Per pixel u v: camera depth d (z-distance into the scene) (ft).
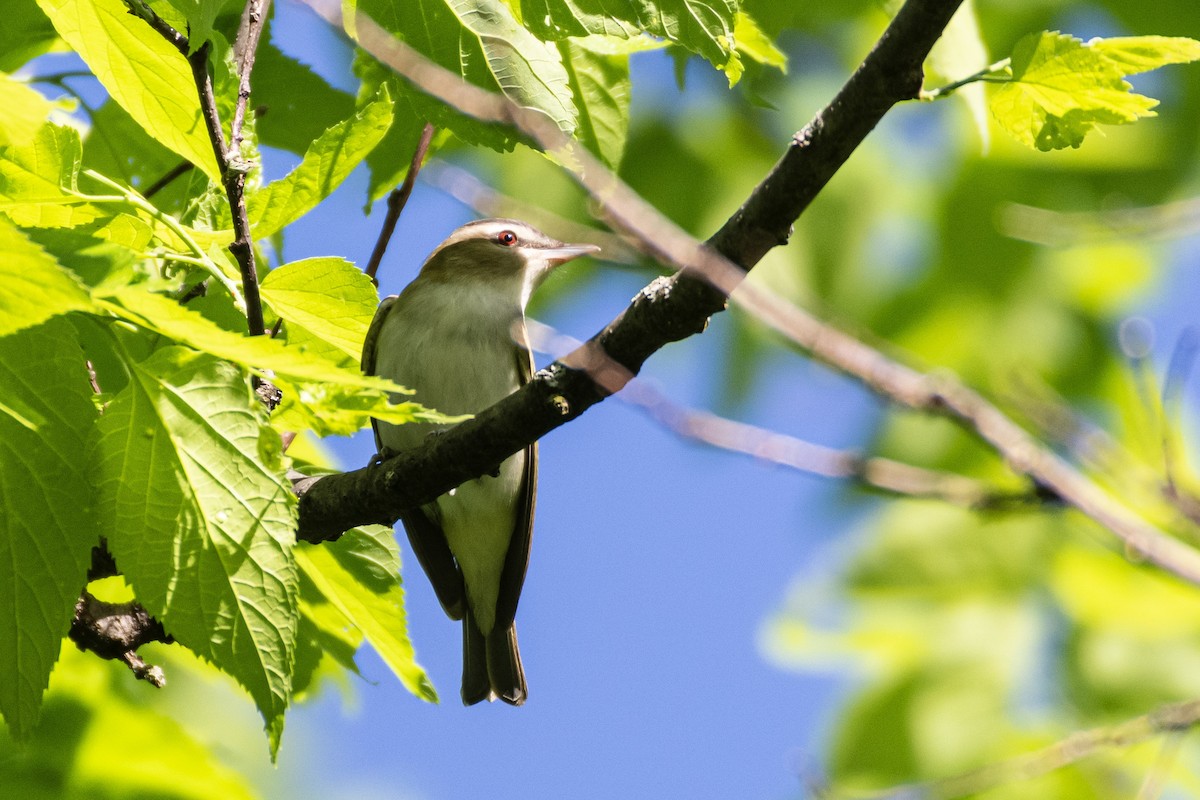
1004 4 43.06
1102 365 48.32
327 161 24.06
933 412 30.07
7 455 19.74
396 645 24.63
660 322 21.67
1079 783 43.57
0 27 27.27
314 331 23.68
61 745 29.91
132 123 28.35
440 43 23.13
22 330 19.20
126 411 19.85
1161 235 34.55
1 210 21.39
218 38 23.73
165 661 31.89
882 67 19.35
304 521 24.14
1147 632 46.70
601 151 27.73
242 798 30.63
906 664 46.60
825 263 45.03
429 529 36.65
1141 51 20.31
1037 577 47.85
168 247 23.13
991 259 46.47
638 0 21.57
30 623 20.03
